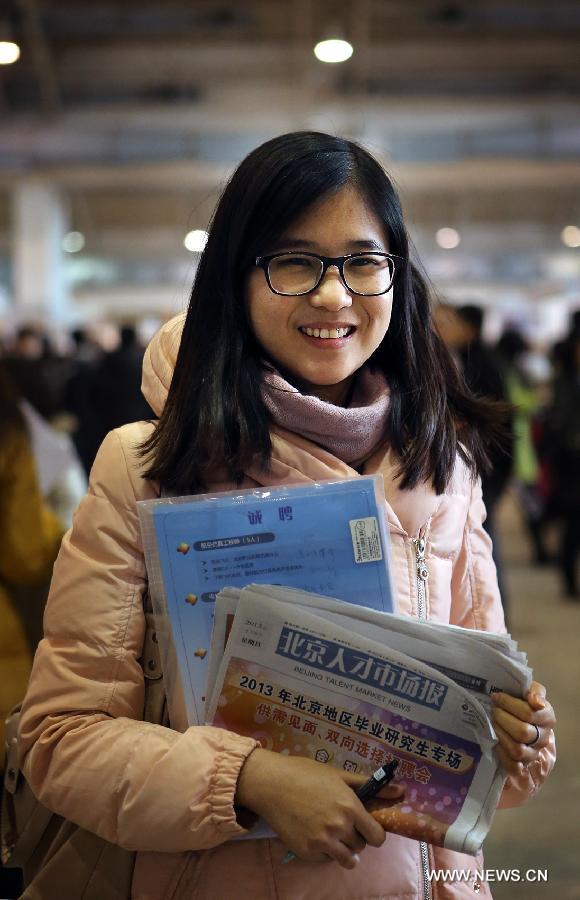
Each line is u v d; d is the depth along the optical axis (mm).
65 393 5977
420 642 989
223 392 1084
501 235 20234
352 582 1047
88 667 1056
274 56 13805
